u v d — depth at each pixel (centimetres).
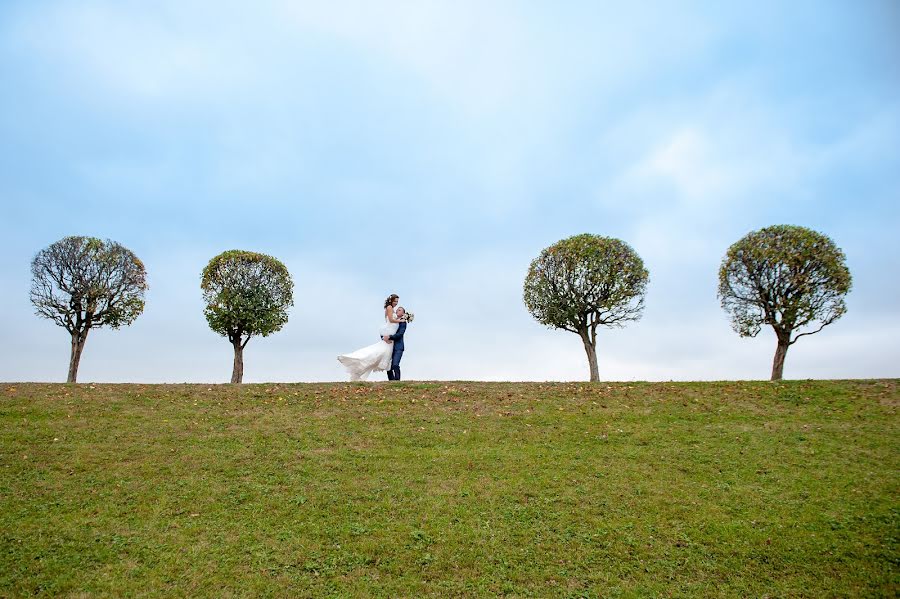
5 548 879
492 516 1012
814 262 2356
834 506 1020
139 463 1217
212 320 2847
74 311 2733
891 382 1736
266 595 794
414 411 1619
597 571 862
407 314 2089
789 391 1723
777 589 815
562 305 2772
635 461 1252
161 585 809
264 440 1373
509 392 1831
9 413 1505
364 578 838
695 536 945
